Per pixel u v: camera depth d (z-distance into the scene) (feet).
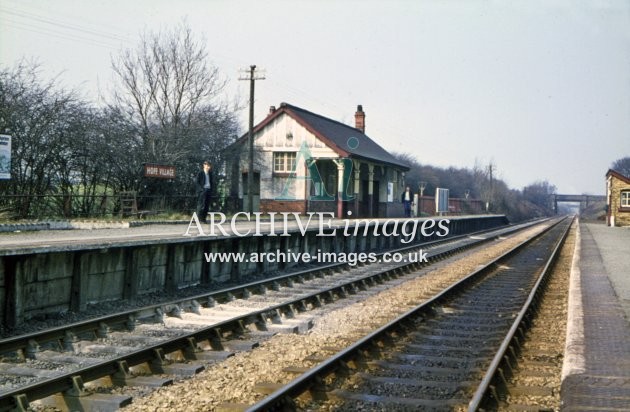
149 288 47.24
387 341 31.45
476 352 30.14
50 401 21.79
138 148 99.81
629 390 22.04
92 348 29.30
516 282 59.52
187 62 113.80
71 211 82.33
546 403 22.16
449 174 296.92
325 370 24.16
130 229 65.16
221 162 118.93
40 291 37.14
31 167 80.43
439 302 44.52
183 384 24.20
